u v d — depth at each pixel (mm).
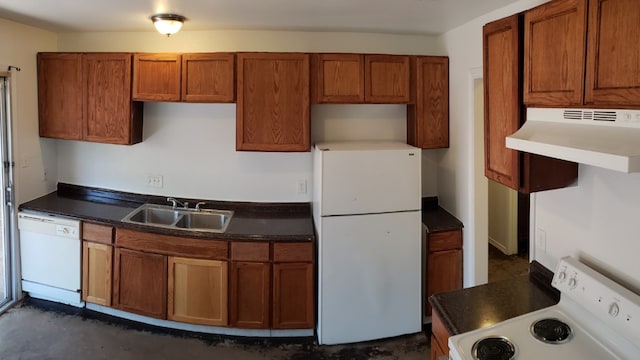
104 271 3188
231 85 3031
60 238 3279
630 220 1505
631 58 1191
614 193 1569
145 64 3148
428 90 3205
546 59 1546
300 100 3033
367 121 3438
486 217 2982
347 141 3410
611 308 1438
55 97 3422
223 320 2980
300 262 2912
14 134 3297
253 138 3066
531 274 2072
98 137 3354
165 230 2969
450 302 1809
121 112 3262
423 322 3135
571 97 1422
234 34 3314
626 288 1508
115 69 3223
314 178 3246
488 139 1996
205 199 3549
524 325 1588
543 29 1558
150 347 2902
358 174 2820
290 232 2955
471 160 2938
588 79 1342
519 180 1740
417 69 3164
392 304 2969
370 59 3082
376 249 2896
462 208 3117
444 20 2873
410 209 2918
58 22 3141
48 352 2795
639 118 1184
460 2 2426
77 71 3326
